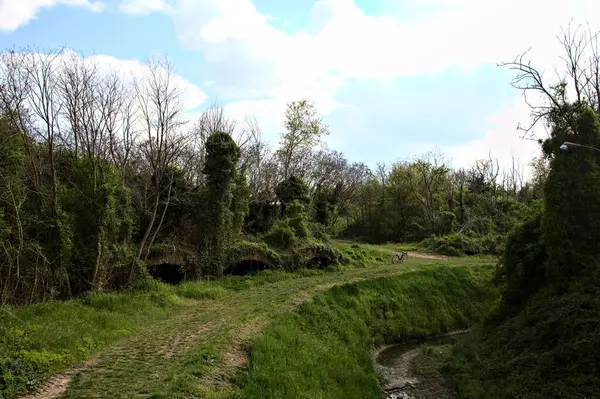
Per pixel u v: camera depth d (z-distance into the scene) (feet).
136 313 58.29
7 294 55.72
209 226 88.53
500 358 58.03
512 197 214.48
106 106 82.64
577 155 63.72
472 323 96.48
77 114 72.49
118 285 72.49
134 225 83.20
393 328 84.28
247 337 51.55
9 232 56.90
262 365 45.21
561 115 67.00
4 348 35.86
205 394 34.50
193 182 105.40
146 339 47.44
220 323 55.57
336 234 217.97
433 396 57.41
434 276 109.40
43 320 46.39
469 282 110.22
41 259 61.36
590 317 49.34
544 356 50.11
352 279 95.91
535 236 71.10
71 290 66.33
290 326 60.29
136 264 72.90
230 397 35.94
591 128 64.23
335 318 73.10
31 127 69.46
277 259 98.32
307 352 55.21
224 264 89.61
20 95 62.69
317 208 147.43
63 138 78.84
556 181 63.21
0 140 60.54
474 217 182.09
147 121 80.79
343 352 63.26
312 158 175.42
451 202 209.15
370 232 224.94
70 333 43.21
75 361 37.91
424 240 176.24
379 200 228.22
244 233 108.17
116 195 74.33
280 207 124.36
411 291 98.89
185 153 106.83
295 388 44.42
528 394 46.26
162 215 79.82
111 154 81.61
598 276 55.31
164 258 80.64
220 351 44.96
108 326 49.93
